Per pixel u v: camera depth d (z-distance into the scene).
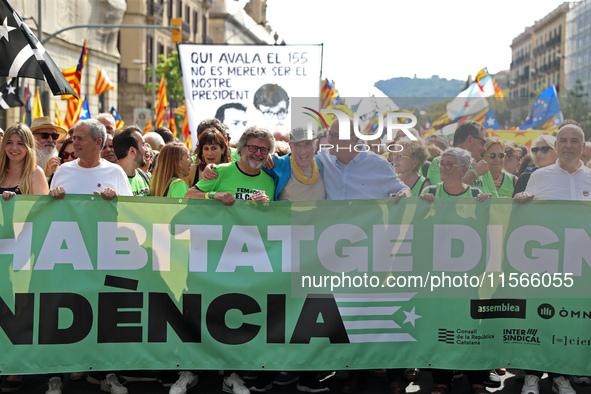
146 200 5.34
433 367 5.40
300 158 5.53
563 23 78.25
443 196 5.69
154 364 5.33
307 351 5.39
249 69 8.90
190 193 5.57
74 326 5.29
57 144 7.90
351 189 5.57
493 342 5.43
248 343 5.37
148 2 56.12
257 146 5.38
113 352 5.32
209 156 6.31
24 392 5.48
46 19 34.31
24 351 5.25
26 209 5.27
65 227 5.30
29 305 5.26
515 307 5.44
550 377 5.62
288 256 5.40
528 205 5.43
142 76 55.78
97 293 5.30
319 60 8.86
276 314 5.39
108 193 5.30
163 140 8.52
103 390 5.55
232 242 5.38
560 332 5.43
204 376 6.00
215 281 5.36
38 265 5.27
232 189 5.53
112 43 44.72
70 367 5.28
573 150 5.61
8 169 5.68
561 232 5.41
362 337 5.41
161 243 5.35
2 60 6.65
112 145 6.74
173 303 5.35
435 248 5.43
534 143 6.09
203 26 71.00
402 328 5.43
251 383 5.69
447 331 5.43
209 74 8.93
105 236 5.31
